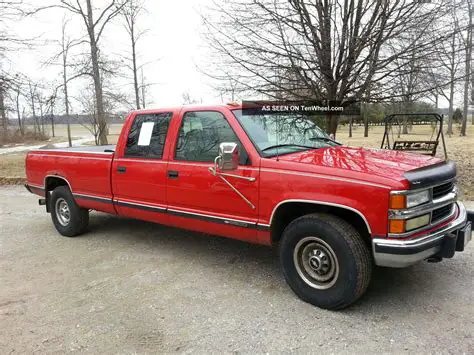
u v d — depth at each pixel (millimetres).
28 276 4422
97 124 18094
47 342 3080
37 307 3660
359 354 2781
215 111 4117
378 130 45500
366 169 3189
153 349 2941
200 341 3020
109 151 5633
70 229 5820
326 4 7211
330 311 3381
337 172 3203
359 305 3453
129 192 4891
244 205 3779
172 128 4469
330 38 7324
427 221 3164
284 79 7863
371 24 7070
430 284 3816
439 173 3268
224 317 3357
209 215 4082
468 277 3939
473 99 32375
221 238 5559
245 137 3826
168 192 4430
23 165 15594
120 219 6859
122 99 18500
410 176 3045
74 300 3779
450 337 2936
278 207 3549
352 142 24469
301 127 4562
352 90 7691
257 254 4863
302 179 3363
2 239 5906
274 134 4148
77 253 5148
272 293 3773
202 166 4094
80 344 3041
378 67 7379
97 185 5277
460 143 22609
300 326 3168
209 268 4461
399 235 2967
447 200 3369
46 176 6051
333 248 3229
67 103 18203
